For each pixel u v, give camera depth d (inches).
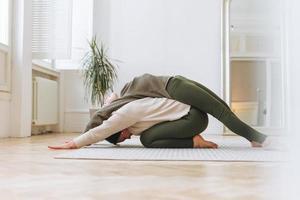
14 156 76.9
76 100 210.5
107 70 188.2
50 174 51.7
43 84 182.4
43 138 150.2
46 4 176.2
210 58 205.3
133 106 95.5
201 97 96.0
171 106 97.4
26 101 161.5
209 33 205.9
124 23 208.5
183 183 44.0
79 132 206.8
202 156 75.2
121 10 209.0
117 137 98.8
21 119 157.4
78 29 204.7
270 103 185.6
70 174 51.8
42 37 176.2
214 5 206.4
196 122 95.6
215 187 41.0
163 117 96.3
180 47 206.8
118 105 99.0
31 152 85.9
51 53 175.9
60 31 176.6
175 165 62.5
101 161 68.1
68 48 176.2
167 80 100.3
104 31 209.0
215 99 96.8
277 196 27.3
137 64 207.5
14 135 156.9
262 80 192.1
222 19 204.2
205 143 97.3
